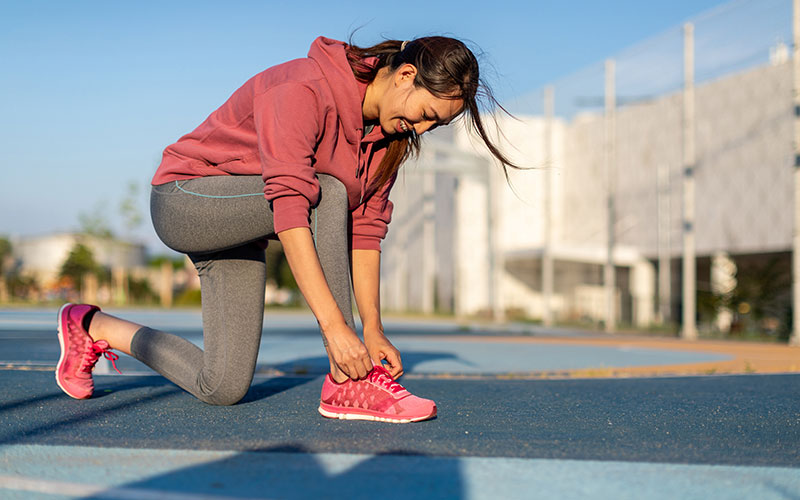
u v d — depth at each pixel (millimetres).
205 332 2086
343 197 1876
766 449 1629
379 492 1131
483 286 23375
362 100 1868
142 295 27422
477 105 1834
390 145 2021
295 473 1250
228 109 1954
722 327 15852
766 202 17641
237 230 1908
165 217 1976
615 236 22172
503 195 23797
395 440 1598
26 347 5031
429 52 1717
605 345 7953
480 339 8594
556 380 3518
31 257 36000
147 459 1356
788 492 1185
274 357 4668
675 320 19656
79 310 2223
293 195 1728
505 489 1169
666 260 20031
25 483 1151
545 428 1858
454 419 1974
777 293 14812
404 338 8414
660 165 20734
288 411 2062
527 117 24047
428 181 23891
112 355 2293
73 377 2234
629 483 1231
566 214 24250
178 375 2139
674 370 4324
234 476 1223
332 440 1581
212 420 1871
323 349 5523
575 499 1121
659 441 1700
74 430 1686
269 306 28562
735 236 18422
